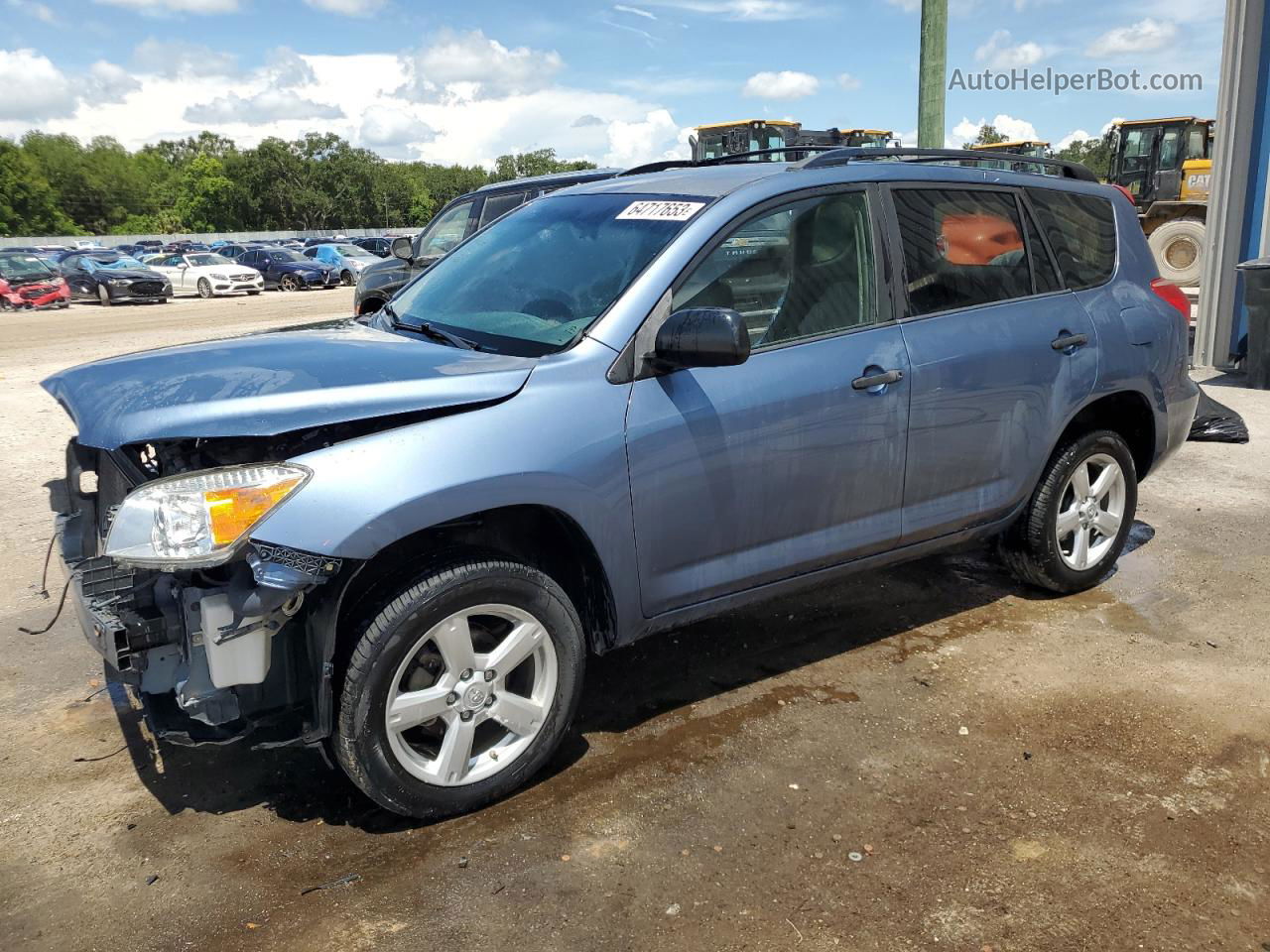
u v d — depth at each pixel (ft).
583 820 9.93
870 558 12.66
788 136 57.11
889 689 12.51
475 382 9.68
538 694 10.30
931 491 12.82
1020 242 13.82
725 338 9.65
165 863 9.41
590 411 10.03
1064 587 15.10
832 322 11.80
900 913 8.55
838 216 12.09
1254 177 32.53
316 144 367.66
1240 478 21.61
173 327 65.62
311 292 107.65
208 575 9.01
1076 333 13.94
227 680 8.75
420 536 9.75
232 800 10.41
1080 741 11.24
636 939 8.30
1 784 10.73
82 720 12.10
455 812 9.95
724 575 11.31
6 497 21.65
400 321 12.57
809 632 14.24
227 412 8.86
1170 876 8.98
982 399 12.90
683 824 9.84
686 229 11.06
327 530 8.61
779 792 10.35
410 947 8.25
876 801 10.16
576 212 12.73
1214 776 10.51
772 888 8.90
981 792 10.28
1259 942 8.19
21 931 8.51
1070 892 8.78
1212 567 16.53
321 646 9.00
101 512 10.53
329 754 9.87
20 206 336.08
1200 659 13.20
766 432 11.06
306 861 9.40
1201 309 34.12
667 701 12.32
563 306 11.07
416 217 387.34
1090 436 14.56
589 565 10.41
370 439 9.07
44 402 33.58
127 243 222.48
